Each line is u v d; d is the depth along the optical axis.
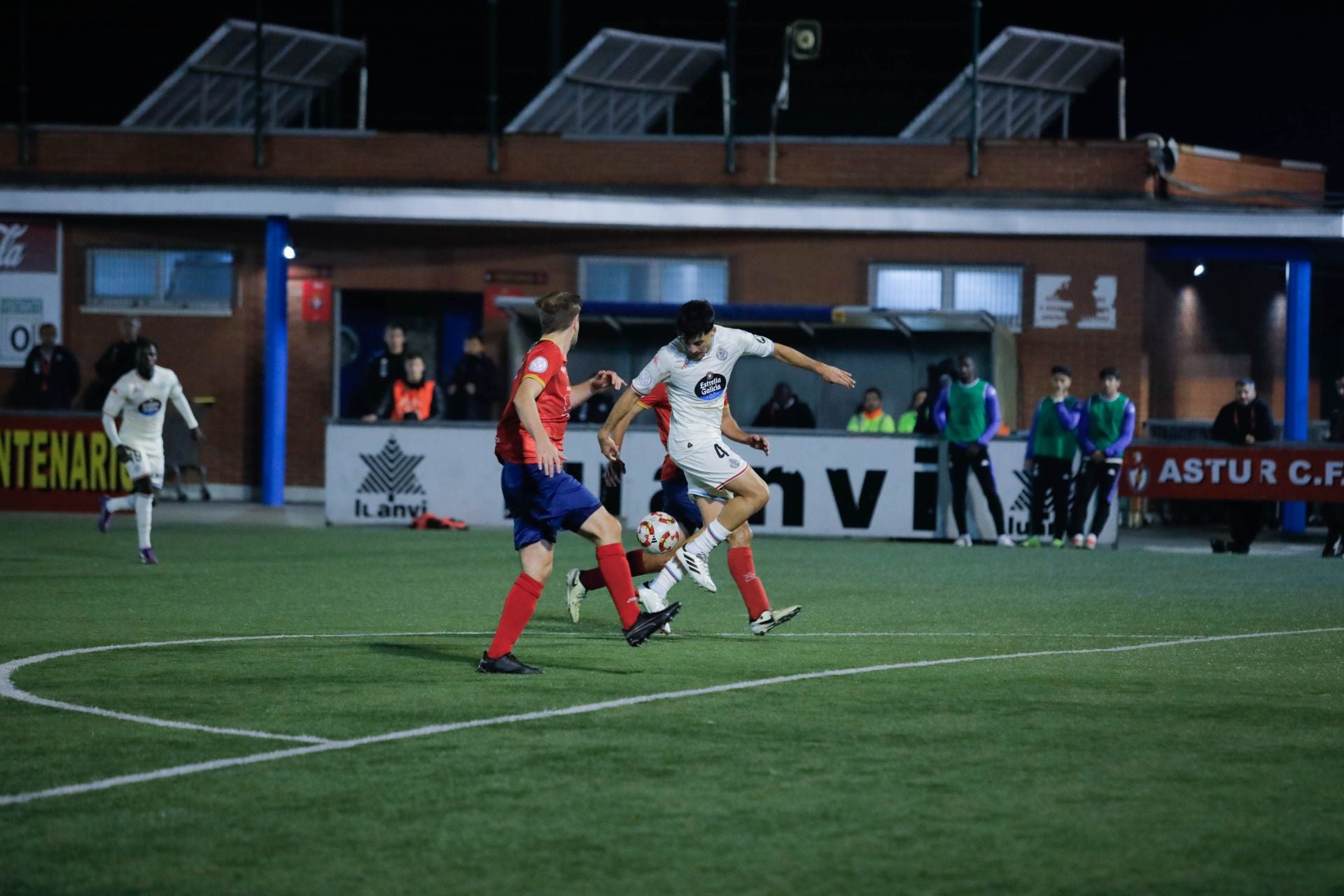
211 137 61.09
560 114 61.81
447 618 26.41
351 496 47.28
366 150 60.88
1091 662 21.80
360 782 14.65
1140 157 58.31
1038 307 58.03
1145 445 44.59
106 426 34.94
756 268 59.00
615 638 23.91
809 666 21.22
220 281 60.44
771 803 14.02
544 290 59.69
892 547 42.59
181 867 12.16
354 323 60.88
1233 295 63.50
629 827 13.27
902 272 58.53
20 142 61.59
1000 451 45.03
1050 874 12.11
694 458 23.16
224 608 27.59
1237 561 39.41
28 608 27.31
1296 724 17.52
